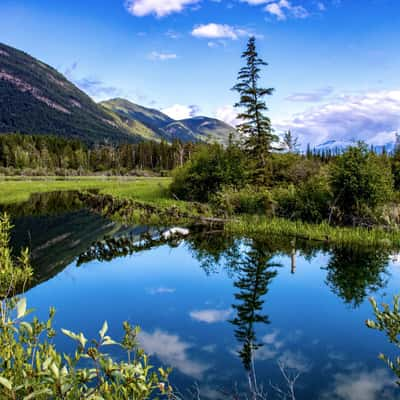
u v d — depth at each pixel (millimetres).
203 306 8914
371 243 15398
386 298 9297
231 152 28781
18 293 9602
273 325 7773
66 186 49406
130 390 2260
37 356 1980
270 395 5164
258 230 18500
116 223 22062
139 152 120438
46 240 16625
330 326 7711
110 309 8703
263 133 28188
